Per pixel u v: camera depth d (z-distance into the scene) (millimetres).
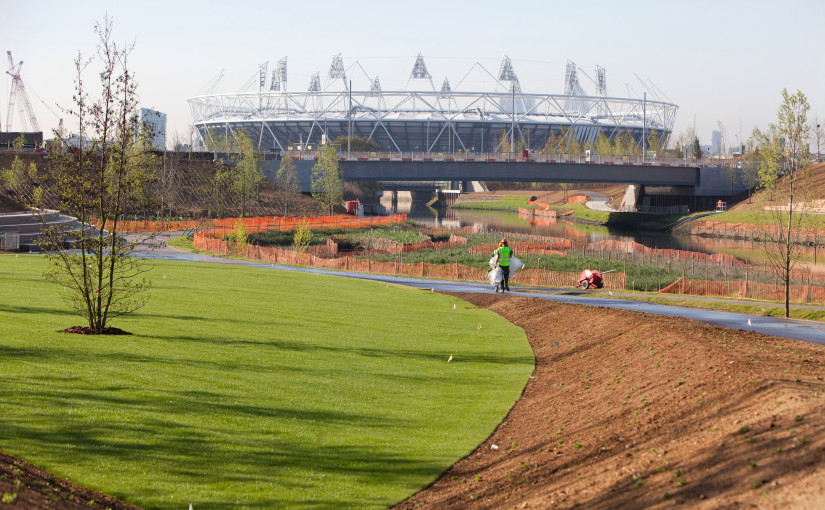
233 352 23766
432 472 14711
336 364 23469
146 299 34500
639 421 14742
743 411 13047
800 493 9250
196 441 15359
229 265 59500
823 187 116688
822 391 13117
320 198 136750
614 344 23844
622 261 69812
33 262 48938
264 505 12711
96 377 18969
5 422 15055
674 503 10164
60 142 24984
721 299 41094
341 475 14336
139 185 25578
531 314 34469
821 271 69562
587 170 149375
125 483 13016
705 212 141125
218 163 143625
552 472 13320
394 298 41250
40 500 10930
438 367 24031
